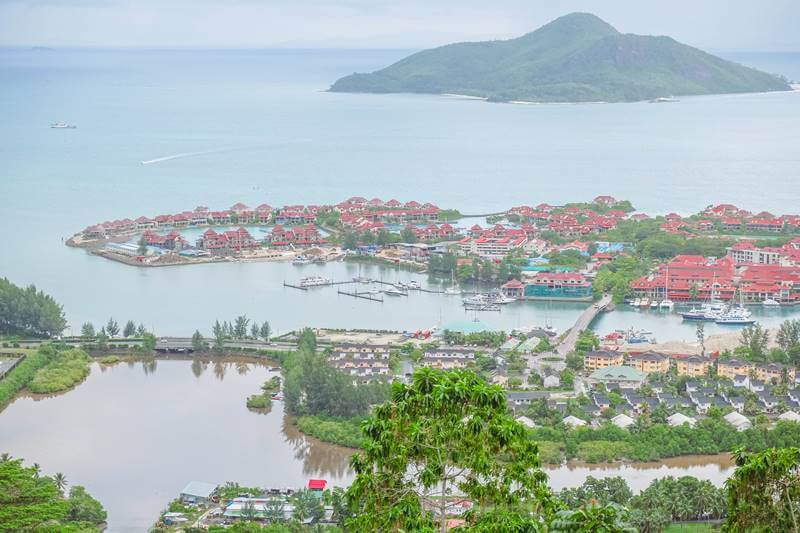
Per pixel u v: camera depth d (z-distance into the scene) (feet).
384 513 515.09
